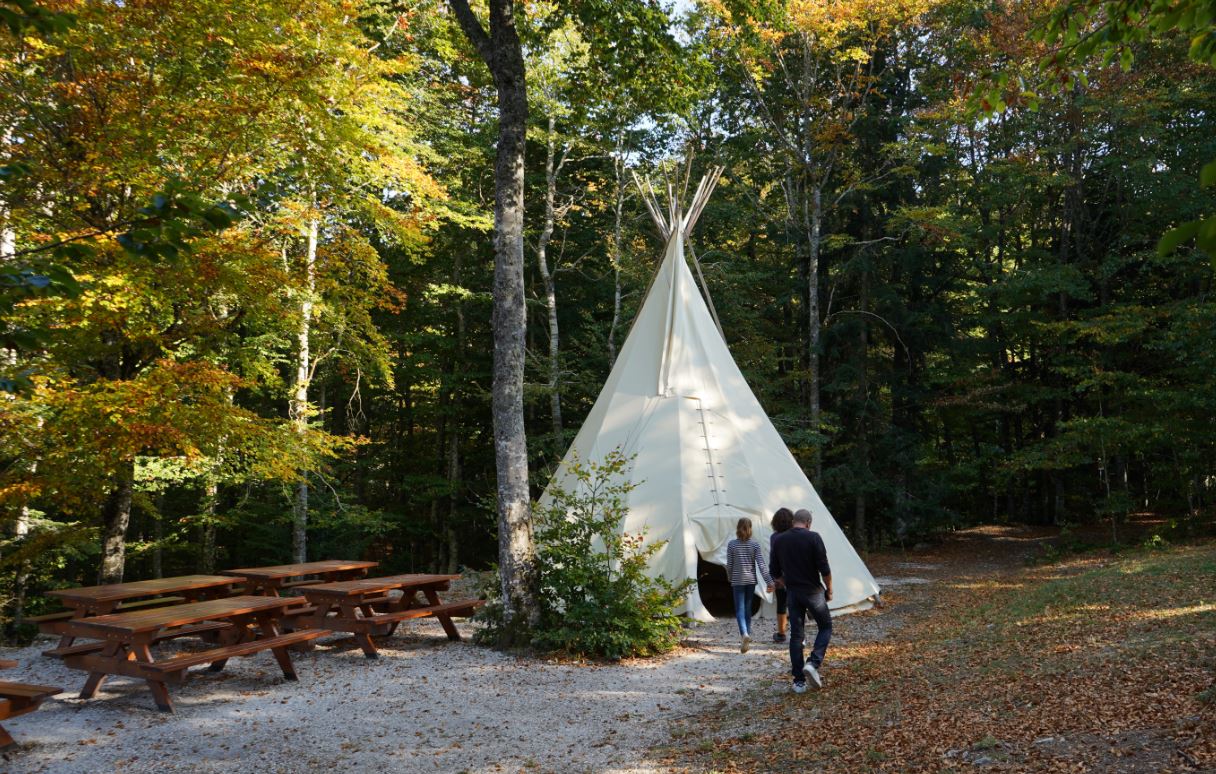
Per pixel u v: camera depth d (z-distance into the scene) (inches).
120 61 386.6
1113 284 933.2
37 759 228.2
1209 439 721.0
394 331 957.8
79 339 380.8
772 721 247.1
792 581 285.3
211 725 261.1
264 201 487.5
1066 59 214.5
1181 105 835.4
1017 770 173.5
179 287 381.1
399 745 241.6
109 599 331.9
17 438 361.4
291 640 319.6
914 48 935.7
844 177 885.8
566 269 949.8
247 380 390.0
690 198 939.3
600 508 456.8
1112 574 478.3
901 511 872.9
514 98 395.2
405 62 486.3
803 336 1014.4
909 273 921.5
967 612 433.1
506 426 389.1
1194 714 183.6
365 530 813.9
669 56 477.1
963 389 978.7
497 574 415.8
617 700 289.4
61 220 366.3
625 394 520.1
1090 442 768.3
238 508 731.4
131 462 415.2
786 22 506.3
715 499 474.9
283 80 396.8
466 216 786.2
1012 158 858.1
